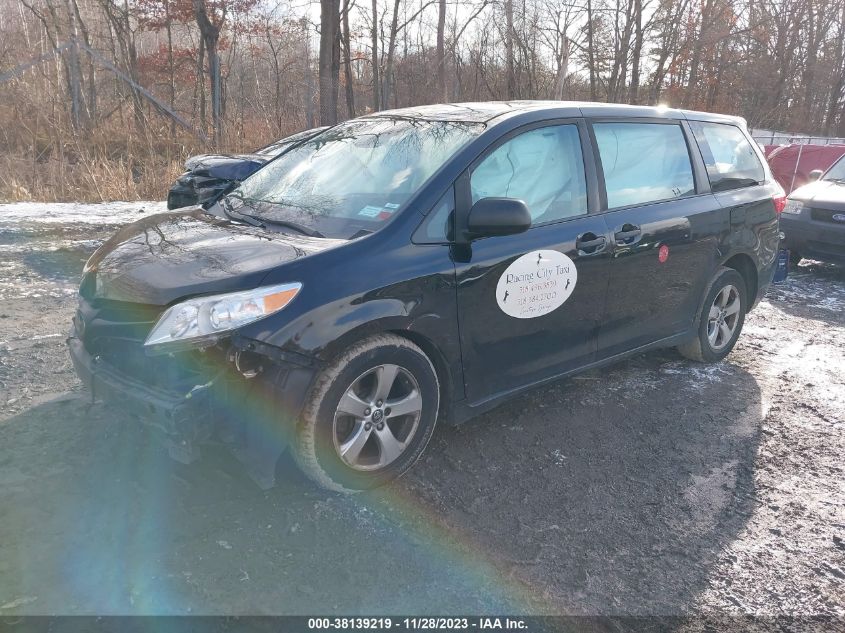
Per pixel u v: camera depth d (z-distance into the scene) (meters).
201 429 2.62
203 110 16.94
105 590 2.39
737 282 4.96
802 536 2.99
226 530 2.76
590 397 4.33
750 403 4.35
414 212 3.18
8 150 12.99
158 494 2.95
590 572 2.68
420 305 3.07
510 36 21.72
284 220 3.45
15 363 4.31
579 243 3.70
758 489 3.36
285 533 2.77
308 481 3.01
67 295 5.84
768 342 5.58
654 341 4.43
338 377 2.86
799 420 4.13
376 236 3.08
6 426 3.46
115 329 2.85
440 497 3.13
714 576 2.70
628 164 4.14
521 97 23.03
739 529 3.02
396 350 3.04
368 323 2.90
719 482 3.40
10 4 22.62
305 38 23.42
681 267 4.38
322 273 2.87
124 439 3.37
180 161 12.37
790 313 6.52
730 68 30.62
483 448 3.61
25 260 6.80
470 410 3.44
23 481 2.98
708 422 4.06
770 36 31.38
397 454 3.17
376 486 3.13
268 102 20.36
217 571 2.53
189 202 7.85
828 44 36.75
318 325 2.79
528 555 2.76
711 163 4.72
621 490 3.29
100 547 2.60
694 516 3.10
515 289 3.44
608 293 3.93
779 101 33.31
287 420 2.77
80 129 13.63
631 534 2.94
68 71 16.66
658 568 2.73
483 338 3.38
